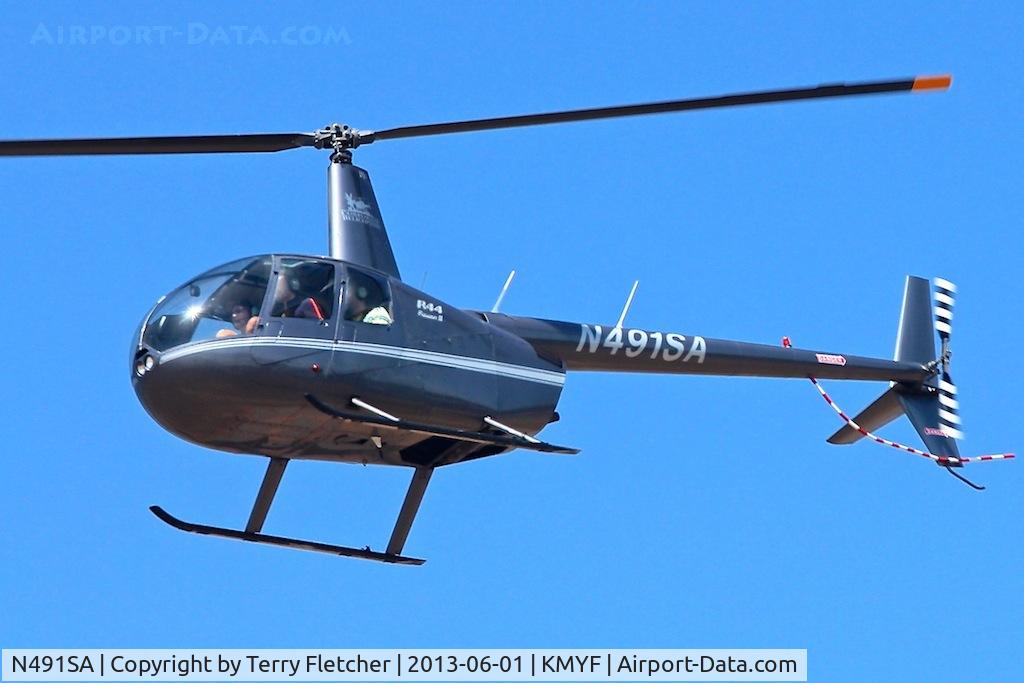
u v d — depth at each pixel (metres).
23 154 69.56
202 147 73.25
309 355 67.94
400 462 76.56
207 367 66.81
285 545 74.62
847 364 97.88
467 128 75.38
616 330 83.94
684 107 71.19
